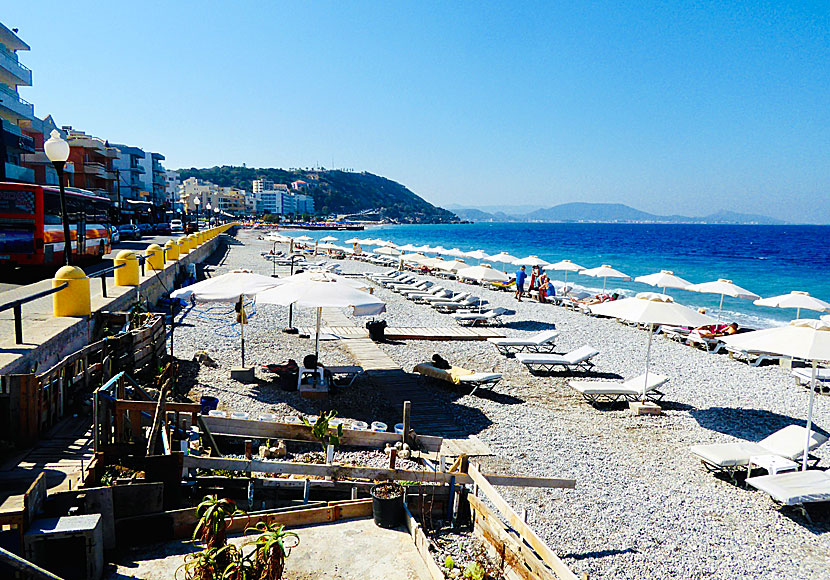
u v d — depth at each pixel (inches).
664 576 245.8
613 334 774.5
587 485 327.3
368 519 249.6
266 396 424.5
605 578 240.7
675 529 286.2
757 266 2223.2
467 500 270.8
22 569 140.6
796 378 595.8
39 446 243.6
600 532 278.1
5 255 674.2
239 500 255.6
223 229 2876.5
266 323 713.6
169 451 252.1
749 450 352.8
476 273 881.5
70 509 192.2
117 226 1663.4
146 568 194.9
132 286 571.2
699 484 339.6
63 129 2662.4
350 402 431.5
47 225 698.2
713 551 268.4
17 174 1561.3
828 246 3986.2
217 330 646.5
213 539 181.9
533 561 212.2
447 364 508.7
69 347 352.5
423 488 265.6
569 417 441.7
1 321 366.3
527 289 1198.9
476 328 763.4
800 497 293.9
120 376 266.4
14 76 1892.2
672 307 450.9
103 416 238.8
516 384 522.0
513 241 4365.2
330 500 266.4
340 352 590.9
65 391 281.3
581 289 1141.1
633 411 457.4
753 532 288.8
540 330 779.4
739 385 560.7
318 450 335.9
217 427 295.3
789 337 347.6
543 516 290.0
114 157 2765.7
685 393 523.8
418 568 212.7
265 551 175.8
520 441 383.6
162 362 428.8
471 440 377.1
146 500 213.6
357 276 1261.1
